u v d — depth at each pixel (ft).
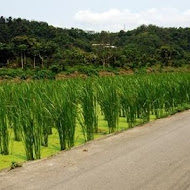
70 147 27.73
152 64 229.04
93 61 204.03
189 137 30.27
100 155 24.84
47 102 28.99
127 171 21.17
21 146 29.60
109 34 295.07
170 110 46.68
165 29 380.17
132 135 31.58
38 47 194.39
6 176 20.65
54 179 19.93
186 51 329.72
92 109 31.24
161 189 18.34
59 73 156.15
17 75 138.10
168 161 23.17
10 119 32.94
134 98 38.32
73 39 293.84
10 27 285.02
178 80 53.11
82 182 19.40
